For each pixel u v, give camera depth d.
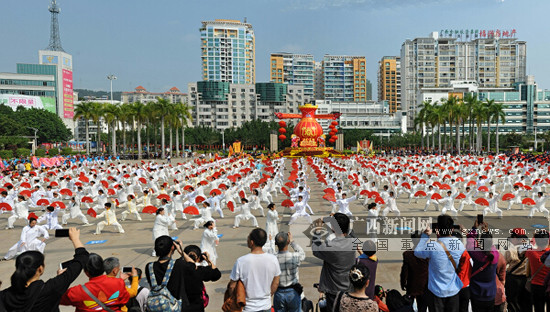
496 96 132.25
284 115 67.62
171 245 5.20
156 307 4.87
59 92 122.31
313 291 8.42
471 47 162.25
